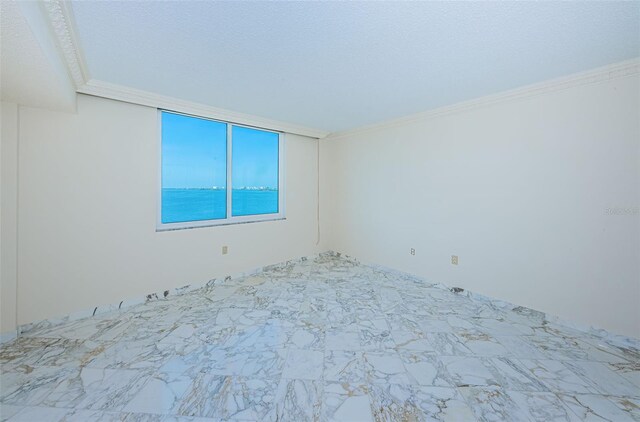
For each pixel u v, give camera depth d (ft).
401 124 11.94
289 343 6.88
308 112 10.87
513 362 6.12
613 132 6.88
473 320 8.13
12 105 6.99
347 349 6.61
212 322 7.97
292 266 13.88
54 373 5.69
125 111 8.84
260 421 4.59
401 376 5.66
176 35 5.44
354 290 10.58
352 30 5.29
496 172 9.07
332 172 15.48
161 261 9.73
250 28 5.22
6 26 3.83
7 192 6.97
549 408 4.83
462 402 4.97
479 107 9.38
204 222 11.25
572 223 7.59
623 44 5.81
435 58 6.44
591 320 7.30
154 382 5.46
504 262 8.97
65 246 7.86
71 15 4.78
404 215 12.01
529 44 5.82
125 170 8.88
